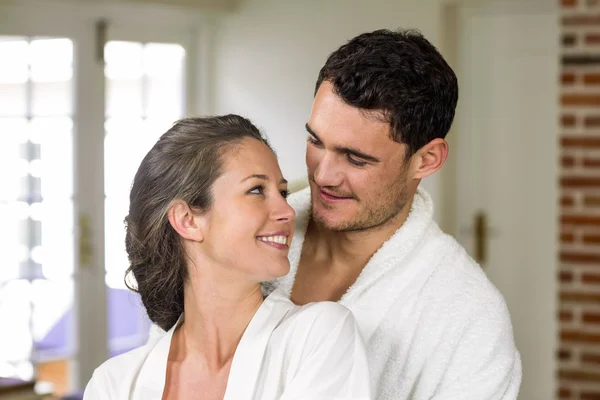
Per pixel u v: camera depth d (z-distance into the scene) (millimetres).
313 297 1479
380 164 1319
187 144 1229
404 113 1295
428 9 4383
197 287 1254
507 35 4414
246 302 1252
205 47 5055
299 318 1228
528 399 4430
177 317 1329
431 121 1334
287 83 4789
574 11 4039
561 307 4113
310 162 1357
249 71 4938
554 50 4324
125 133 4676
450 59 4449
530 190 4398
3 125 4215
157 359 1268
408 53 1304
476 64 4488
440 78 1327
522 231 4426
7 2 4168
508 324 1402
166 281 1278
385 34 1322
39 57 4305
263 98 4891
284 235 1230
